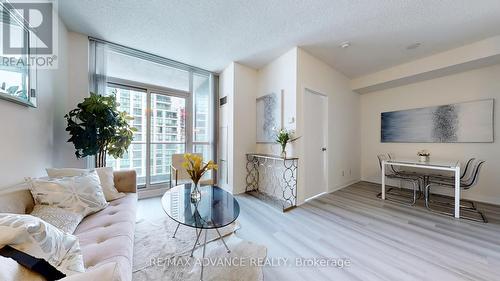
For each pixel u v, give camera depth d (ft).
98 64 9.16
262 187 12.20
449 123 11.44
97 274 1.61
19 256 2.04
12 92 4.75
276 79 11.28
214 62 11.91
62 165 7.93
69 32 8.46
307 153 10.76
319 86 11.37
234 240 6.29
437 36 8.89
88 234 4.12
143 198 10.78
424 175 11.01
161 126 11.89
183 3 6.86
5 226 2.22
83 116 7.22
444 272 4.82
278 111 11.05
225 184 12.64
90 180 5.48
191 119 12.82
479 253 5.60
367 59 11.35
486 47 9.02
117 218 4.91
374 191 12.43
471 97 10.77
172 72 12.18
